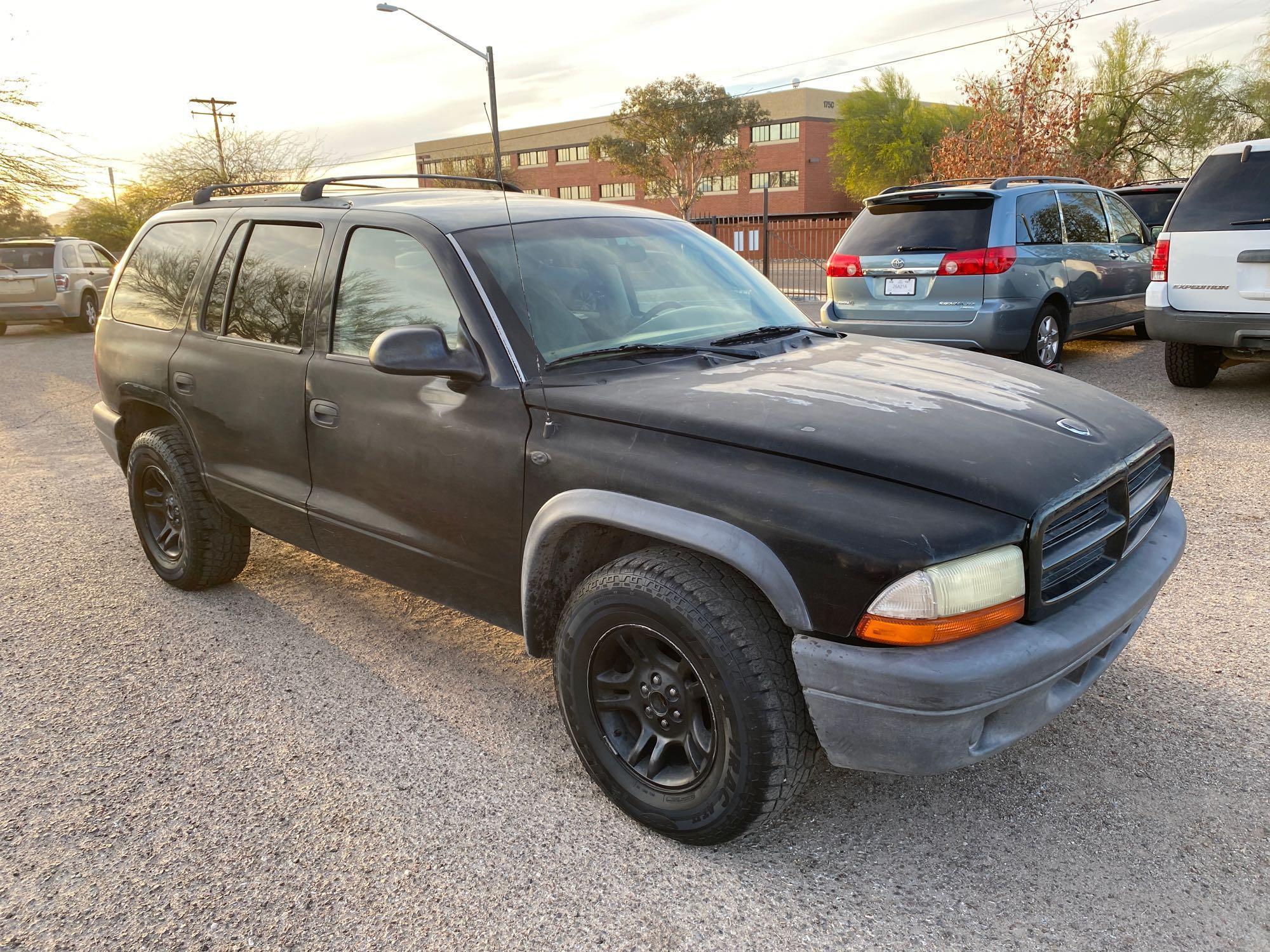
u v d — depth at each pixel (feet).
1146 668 11.45
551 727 10.71
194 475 13.80
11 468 23.77
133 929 7.69
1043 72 61.41
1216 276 23.56
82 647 13.02
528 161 255.09
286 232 12.16
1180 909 7.59
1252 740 9.89
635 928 7.57
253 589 15.05
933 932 7.45
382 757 10.14
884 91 175.83
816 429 7.93
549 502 8.85
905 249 27.02
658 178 176.24
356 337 10.94
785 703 7.66
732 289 12.03
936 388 9.28
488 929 7.59
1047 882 7.97
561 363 9.57
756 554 7.43
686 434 8.22
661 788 8.57
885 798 9.23
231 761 10.12
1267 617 12.62
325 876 8.25
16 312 55.93
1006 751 9.90
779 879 8.12
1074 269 28.78
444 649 12.82
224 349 12.67
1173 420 23.16
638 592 8.07
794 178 197.06
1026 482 7.54
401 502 10.50
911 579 6.95
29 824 9.09
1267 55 114.73
